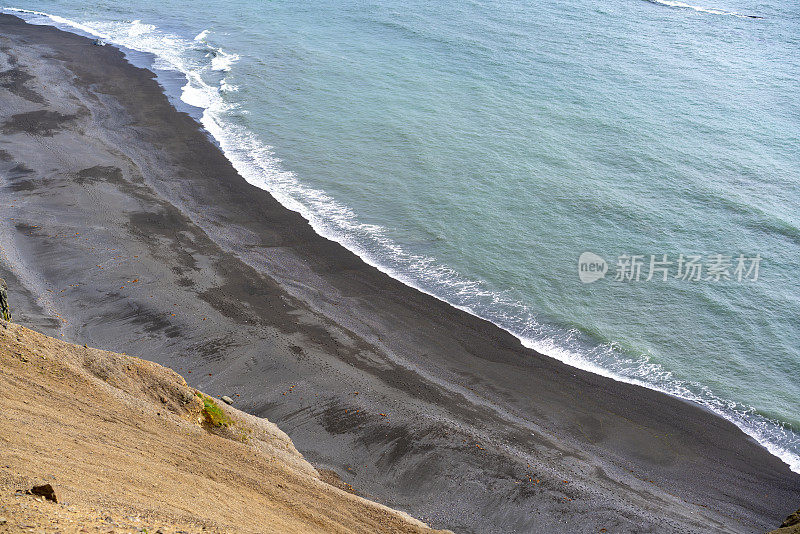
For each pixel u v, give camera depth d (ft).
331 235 116.67
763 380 89.04
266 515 44.01
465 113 166.61
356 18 244.42
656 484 72.18
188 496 40.27
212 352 83.71
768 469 75.31
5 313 64.90
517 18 243.81
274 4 264.52
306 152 146.00
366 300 100.17
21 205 113.19
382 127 158.40
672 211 126.72
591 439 78.13
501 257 113.09
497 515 64.85
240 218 119.03
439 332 94.79
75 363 54.90
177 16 250.16
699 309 101.81
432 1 265.75
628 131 157.17
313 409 76.38
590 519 65.46
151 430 50.62
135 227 111.04
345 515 51.65
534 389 85.56
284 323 91.71
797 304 102.89
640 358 92.32
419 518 63.10
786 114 167.32
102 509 31.99
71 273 95.86
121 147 141.49
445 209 126.31
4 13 249.96
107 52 205.67
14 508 27.99
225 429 61.77
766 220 123.03
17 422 39.81
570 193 131.85
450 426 76.23
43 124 148.97
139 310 89.51
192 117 160.45
